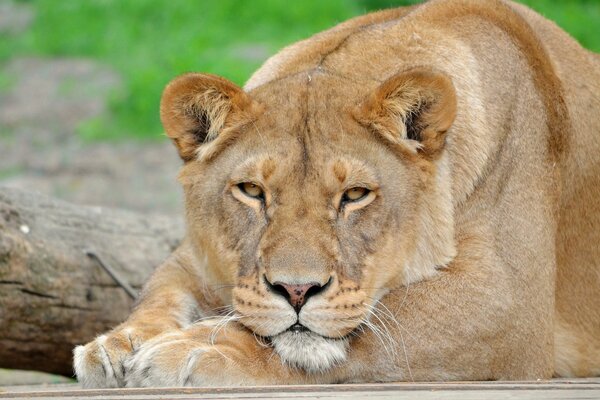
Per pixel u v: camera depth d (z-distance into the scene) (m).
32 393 7.09
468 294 8.23
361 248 7.85
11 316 10.84
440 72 8.00
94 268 11.63
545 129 9.23
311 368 7.69
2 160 29.03
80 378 7.79
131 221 12.74
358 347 7.89
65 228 11.67
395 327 8.05
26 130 31.61
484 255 8.41
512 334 8.36
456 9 9.35
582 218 9.77
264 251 7.68
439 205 8.27
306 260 7.52
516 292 8.47
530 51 9.41
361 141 8.00
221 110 8.14
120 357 7.77
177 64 32.97
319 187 7.82
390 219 7.99
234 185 8.03
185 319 8.80
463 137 8.57
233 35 37.44
